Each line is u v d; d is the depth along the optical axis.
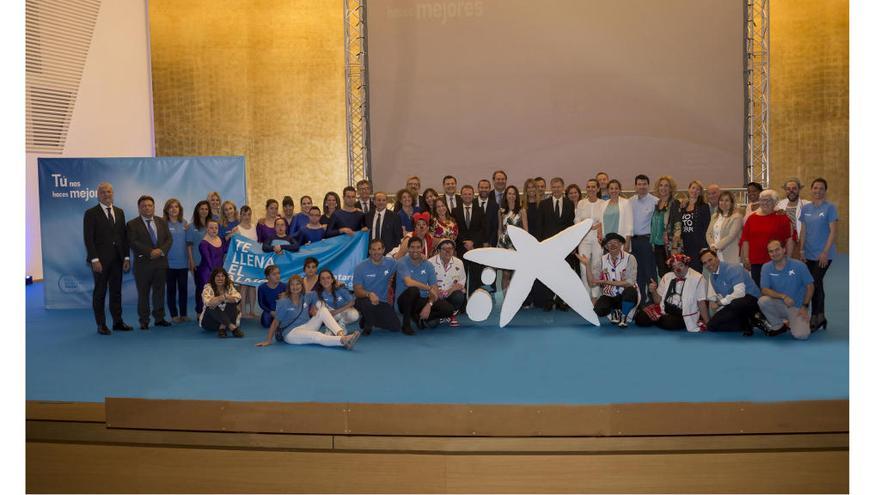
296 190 14.19
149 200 7.72
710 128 11.45
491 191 8.55
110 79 13.20
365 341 6.87
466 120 11.83
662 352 6.10
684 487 4.63
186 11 13.91
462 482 4.69
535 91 11.69
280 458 4.82
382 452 4.75
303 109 14.04
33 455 5.11
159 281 7.86
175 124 14.09
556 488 4.65
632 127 11.60
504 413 4.66
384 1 11.76
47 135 12.01
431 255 8.05
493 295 9.34
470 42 11.70
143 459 5.00
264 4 13.93
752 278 7.28
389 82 11.88
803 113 13.27
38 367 6.00
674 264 7.01
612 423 4.64
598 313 7.41
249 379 5.46
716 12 11.28
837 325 7.19
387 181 12.03
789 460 4.62
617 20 11.45
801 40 13.16
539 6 11.55
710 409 4.62
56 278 9.38
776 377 5.20
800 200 7.43
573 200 8.78
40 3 11.73
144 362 6.13
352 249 8.38
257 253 8.31
